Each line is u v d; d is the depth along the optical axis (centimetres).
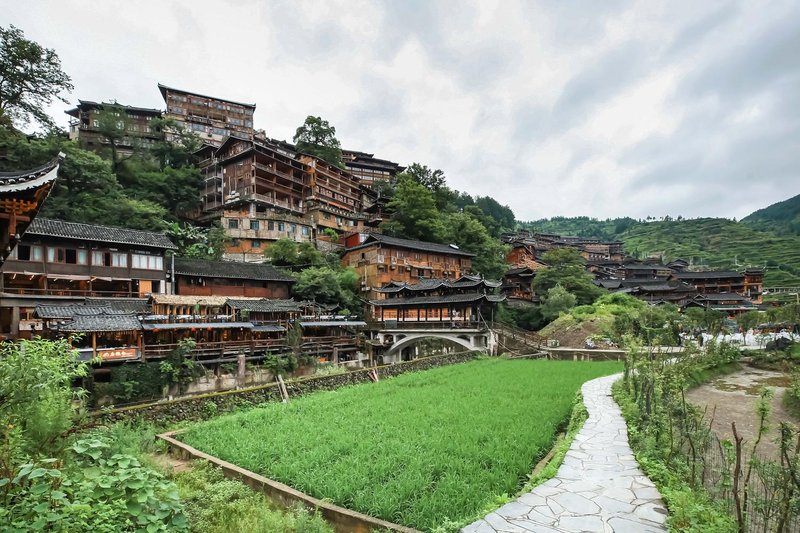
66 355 996
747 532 738
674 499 783
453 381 2834
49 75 4956
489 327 4766
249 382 3334
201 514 998
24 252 3253
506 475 1120
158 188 6425
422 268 6581
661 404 1441
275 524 911
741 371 3212
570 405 1977
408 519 907
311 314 4441
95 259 3600
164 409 2011
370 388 2656
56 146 4666
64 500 611
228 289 4572
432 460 1253
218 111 9312
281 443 1492
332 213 7344
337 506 1012
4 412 800
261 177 6638
